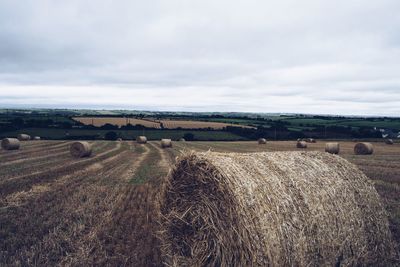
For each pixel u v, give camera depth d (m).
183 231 7.89
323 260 7.01
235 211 6.66
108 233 9.26
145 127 67.00
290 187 7.10
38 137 52.31
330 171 8.07
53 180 16.97
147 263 7.57
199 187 7.57
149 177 18.08
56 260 7.66
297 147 39.84
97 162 24.72
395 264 7.68
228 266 6.88
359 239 7.61
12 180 16.75
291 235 6.55
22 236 9.04
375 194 8.37
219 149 36.66
